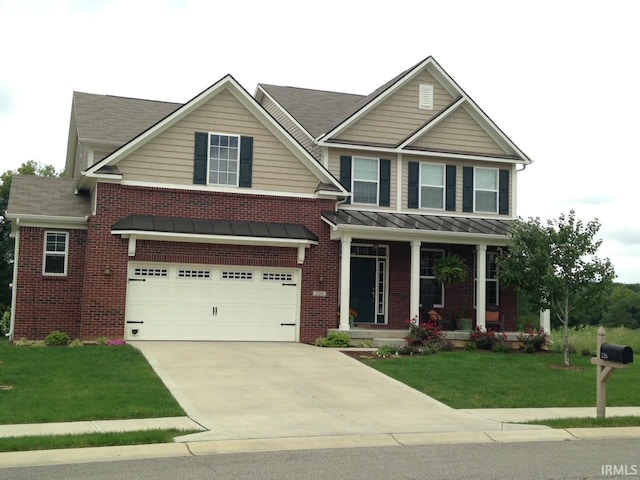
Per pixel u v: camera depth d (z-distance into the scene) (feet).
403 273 85.25
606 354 43.47
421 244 86.69
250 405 44.86
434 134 87.76
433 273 86.89
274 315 75.72
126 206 72.02
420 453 34.35
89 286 70.03
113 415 40.24
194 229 72.02
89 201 80.69
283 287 76.23
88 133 82.58
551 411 46.60
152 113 93.04
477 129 89.45
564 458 33.58
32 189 81.87
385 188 85.61
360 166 85.40
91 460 31.60
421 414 44.11
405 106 88.22
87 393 45.62
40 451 32.30
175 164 74.08
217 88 75.41
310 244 76.84
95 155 82.58
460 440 37.88
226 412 42.60
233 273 74.79
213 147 75.61
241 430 37.88
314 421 41.06
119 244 71.10
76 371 52.70
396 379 55.11
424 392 51.03
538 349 75.77
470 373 58.39
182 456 32.68
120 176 71.31
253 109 76.69
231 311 74.49
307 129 86.89
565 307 66.59
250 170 76.54
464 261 87.66
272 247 75.56
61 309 75.77
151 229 70.28
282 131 77.05
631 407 49.26
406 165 86.84
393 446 36.04
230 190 75.46
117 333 70.49
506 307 88.58
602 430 40.70
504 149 90.27
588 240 66.54
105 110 90.68
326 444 35.88
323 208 78.59
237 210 75.72
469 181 88.63
